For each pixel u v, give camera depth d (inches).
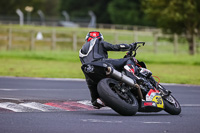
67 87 2186.3
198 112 1427.2
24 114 1258.6
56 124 1097.4
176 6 5349.4
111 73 1214.9
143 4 5693.9
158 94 1332.4
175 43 5949.8
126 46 1270.9
